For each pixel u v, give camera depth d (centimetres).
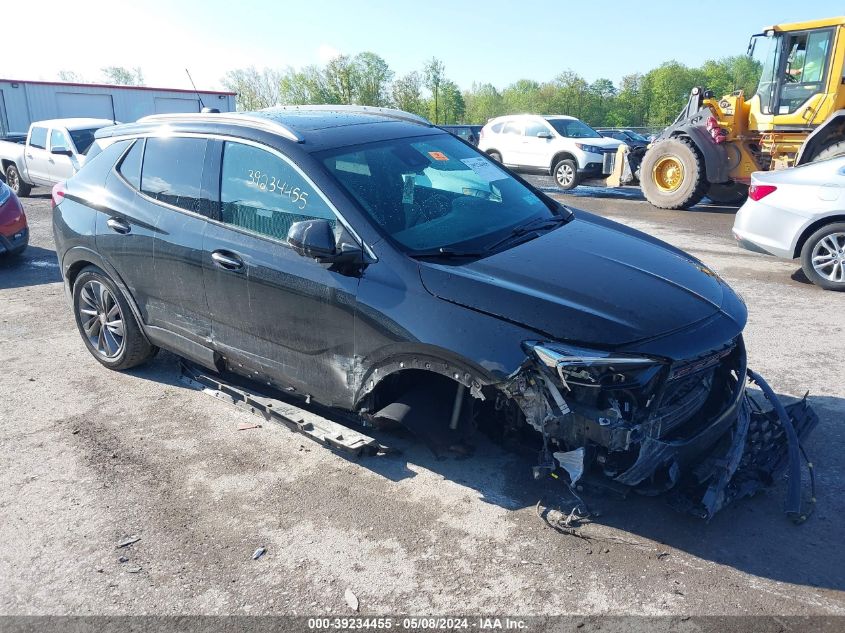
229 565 308
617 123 7475
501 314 304
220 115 435
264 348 392
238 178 397
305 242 329
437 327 312
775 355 530
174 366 528
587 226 408
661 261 365
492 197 409
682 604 276
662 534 319
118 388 492
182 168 429
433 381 345
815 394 457
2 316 666
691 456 312
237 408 456
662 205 1360
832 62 1122
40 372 523
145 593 292
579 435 296
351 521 336
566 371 285
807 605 274
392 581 295
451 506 345
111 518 343
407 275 328
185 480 375
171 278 429
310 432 388
